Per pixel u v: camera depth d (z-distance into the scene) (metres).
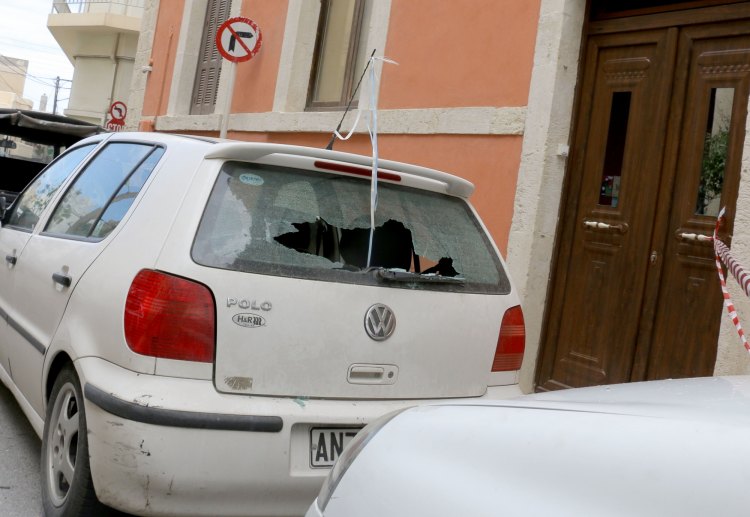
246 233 2.83
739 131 5.00
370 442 1.77
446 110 6.82
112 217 3.27
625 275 5.50
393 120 7.40
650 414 1.45
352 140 8.01
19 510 3.27
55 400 3.19
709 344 4.94
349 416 2.76
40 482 3.54
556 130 5.92
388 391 2.92
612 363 5.50
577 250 5.86
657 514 1.19
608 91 5.82
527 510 1.32
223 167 2.93
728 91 5.09
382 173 3.19
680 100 5.34
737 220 4.69
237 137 10.01
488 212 6.31
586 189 5.86
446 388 3.05
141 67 12.73
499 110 6.30
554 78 5.88
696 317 5.04
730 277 4.77
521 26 6.27
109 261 3.00
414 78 7.31
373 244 3.07
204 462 2.56
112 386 2.67
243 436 2.60
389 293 2.95
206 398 2.61
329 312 2.82
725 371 4.67
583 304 5.75
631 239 5.50
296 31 9.20
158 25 12.55
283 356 2.73
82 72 31.53
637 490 1.23
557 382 5.86
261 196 2.93
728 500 1.14
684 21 5.34
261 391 2.70
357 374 2.86
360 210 3.11
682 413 1.44
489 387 3.18
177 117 11.41
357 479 1.69
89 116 31.23
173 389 2.60
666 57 5.45
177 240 2.75
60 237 3.67
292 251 2.88
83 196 3.75
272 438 2.64
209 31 11.53
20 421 4.42
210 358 2.65
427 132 7.00
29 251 3.91
